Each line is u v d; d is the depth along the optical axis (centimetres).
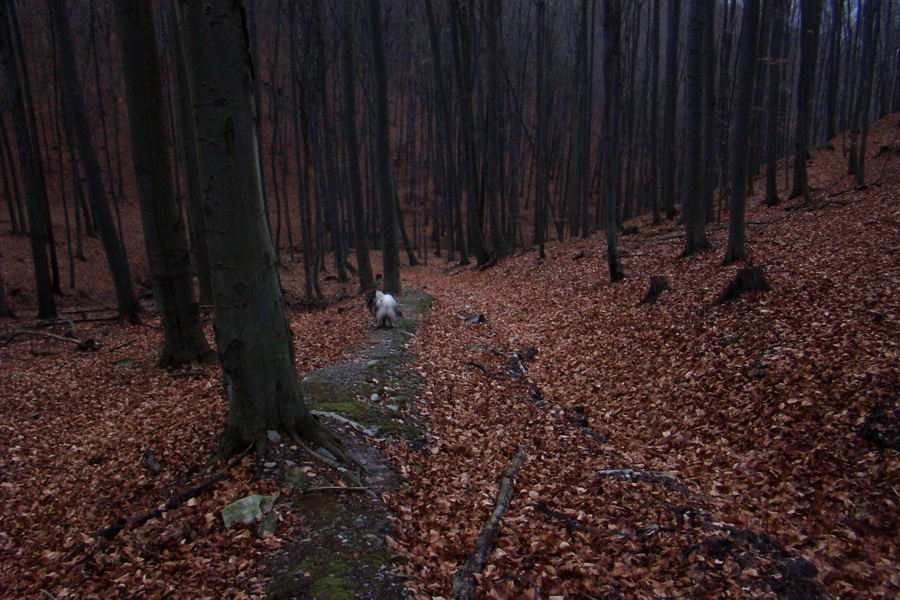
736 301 923
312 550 399
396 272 1662
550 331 1227
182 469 529
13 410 808
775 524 449
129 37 838
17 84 1480
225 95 450
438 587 381
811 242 1239
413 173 4281
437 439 657
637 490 525
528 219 4409
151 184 912
